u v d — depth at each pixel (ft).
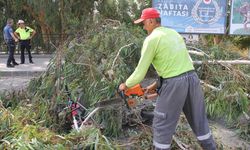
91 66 16.84
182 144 14.01
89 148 12.53
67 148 12.26
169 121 11.95
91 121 15.26
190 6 29.68
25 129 12.67
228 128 17.22
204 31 30.07
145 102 17.01
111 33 19.84
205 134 12.37
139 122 15.74
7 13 50.72
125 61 18.97
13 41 37.96
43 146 11.83
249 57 20.88
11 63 39.73
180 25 29.99
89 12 48.78
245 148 15.08
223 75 17.98
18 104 17.85
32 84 19.40
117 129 15.52
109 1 48.14
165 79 11.84
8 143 12.17
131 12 48.08
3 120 13.97
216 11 29.73
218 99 16.63
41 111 16.24
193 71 12.07
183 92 11.73
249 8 30.22
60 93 16.49
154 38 11.84
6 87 28.22
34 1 46.57
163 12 29.81
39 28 51.31
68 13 47.37
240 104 16.31
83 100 16.58
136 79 11.94
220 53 20.63
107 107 15.33
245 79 17.66
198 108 12.16
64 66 17.65
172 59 11.75
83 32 21.39
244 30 30.63
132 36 19.88
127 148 14.02
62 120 15.98
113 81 16.15
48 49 49.52
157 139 12.11
